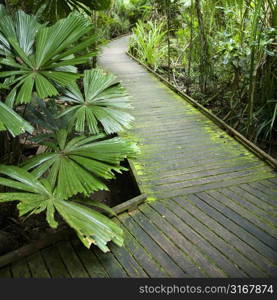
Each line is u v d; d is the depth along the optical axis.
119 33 11.46
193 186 2.26
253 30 2.68
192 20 4.61
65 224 2.25
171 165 2.57
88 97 2.08
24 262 1.54
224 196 2.13
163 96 4.53
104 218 1.50
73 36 1.73
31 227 2.20
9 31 1.78
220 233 1.76
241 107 3.76
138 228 1.81
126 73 5.96
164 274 1.48
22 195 1.32
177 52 6.61
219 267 1.52
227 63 3.32
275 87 3.15
